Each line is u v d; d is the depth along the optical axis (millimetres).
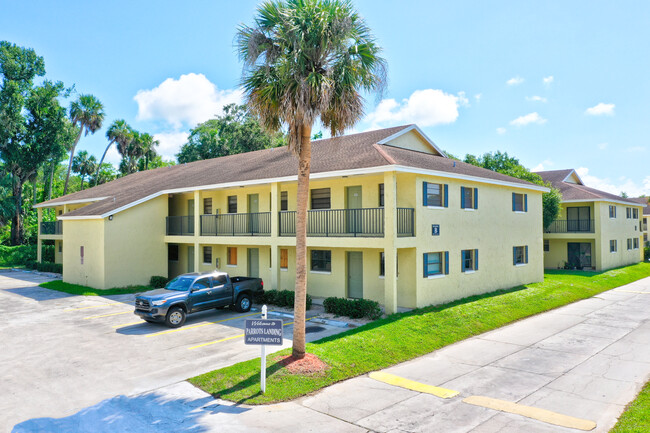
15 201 44656
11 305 19828
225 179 22391
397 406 8953
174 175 31172
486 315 16844
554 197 32344
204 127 55031
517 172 34125
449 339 13984
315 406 8992
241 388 9797
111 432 7871
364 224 18875
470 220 20219
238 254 24328
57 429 7977
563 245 35562
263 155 27359
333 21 10641
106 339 13969
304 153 11406
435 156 23859
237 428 7992
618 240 36312
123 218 23797
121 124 60250
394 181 16000
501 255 22250
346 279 19734
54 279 29500
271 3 10938
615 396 9344
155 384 10180
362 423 8172
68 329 15297
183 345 13250
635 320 16844
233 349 12789
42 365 11539
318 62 11172
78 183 83250
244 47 11211
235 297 17609
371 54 11305
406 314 16141
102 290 22922
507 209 22922
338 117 11367
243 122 50250
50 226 34781
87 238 24406
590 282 26016
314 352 11781
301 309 11297
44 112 42812
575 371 11023
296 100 10641
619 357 12117
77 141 53031
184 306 15742
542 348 13141
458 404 9023
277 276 19812
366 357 11844
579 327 15789
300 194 11398
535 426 7965
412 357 12320
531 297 20406
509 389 9836
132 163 64062
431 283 17812
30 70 42594
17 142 42375
